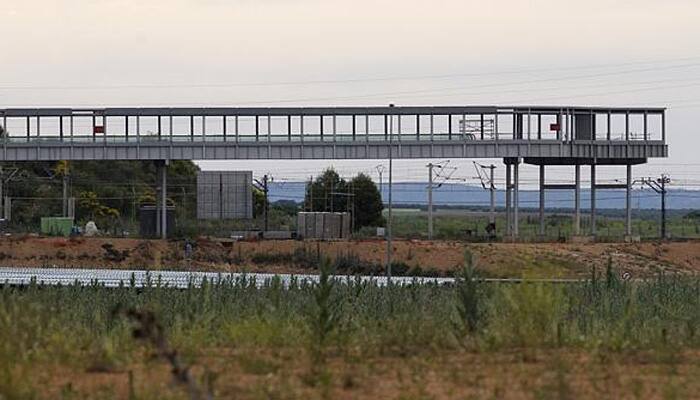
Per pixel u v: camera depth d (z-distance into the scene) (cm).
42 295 10412
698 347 7494
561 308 8025
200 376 5759
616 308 10019
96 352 6569
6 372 5366
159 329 4597
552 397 5350
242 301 11088
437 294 12538
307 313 8088
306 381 5716
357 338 7194
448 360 6581
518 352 6881
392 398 5397
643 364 6562
